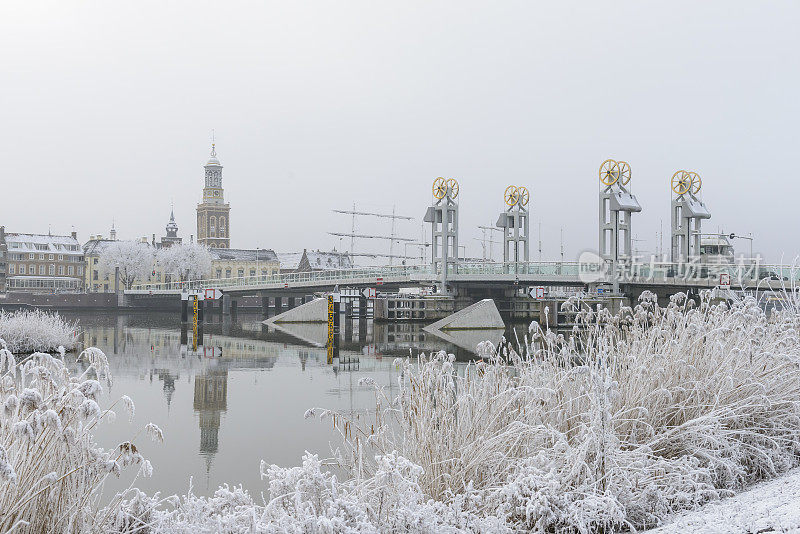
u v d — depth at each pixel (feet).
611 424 19.95
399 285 255.29
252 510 14.57
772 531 13.85
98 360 16.28
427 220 222.07
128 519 15.10
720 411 21.98
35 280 452.76
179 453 39.63
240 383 70.95
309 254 552.00
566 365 23.06
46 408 14.48
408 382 21.93
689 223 189.37
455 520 16.48
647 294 28.45
